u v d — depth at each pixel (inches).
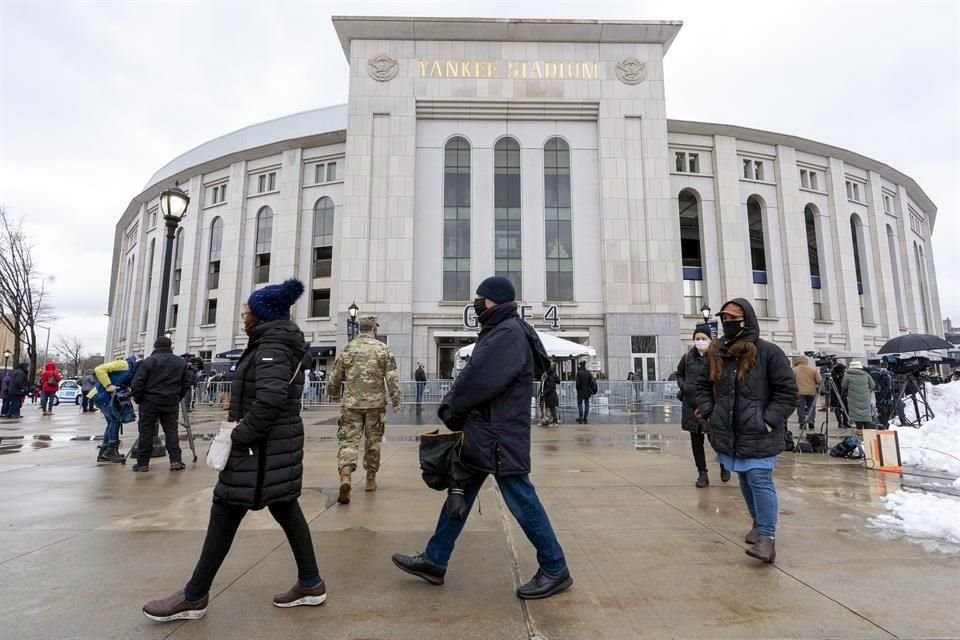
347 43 1252.5
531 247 1206.3
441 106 1222.9
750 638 100.8
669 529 177.5
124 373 325.7
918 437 354.6
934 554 150.6
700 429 248.8
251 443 108.3
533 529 121.8
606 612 112.7
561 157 1243.2
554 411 589.9
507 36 1237.7
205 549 108.6
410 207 1175.0
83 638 99.9
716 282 1346.0
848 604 116.3
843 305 1454.2
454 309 1178.6
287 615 110.6
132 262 2106.3
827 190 1512.1
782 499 222.5
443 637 101.3
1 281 1346.0
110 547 156.6
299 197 1448.1
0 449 384.5
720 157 1382.9
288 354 112.4
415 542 162.4
